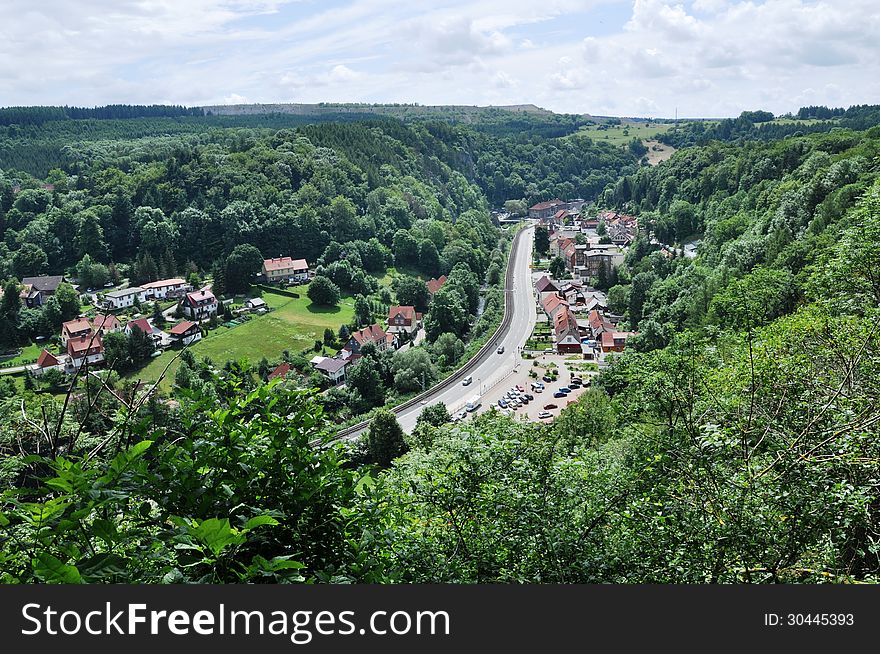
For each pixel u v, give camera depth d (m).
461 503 10.37
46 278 102.19
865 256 22.08
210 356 80.31
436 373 70.81
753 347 15.61
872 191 23.20
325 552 6.77
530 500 10.34
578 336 78.06
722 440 11.81
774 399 14.69
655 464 12.16
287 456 6.59
